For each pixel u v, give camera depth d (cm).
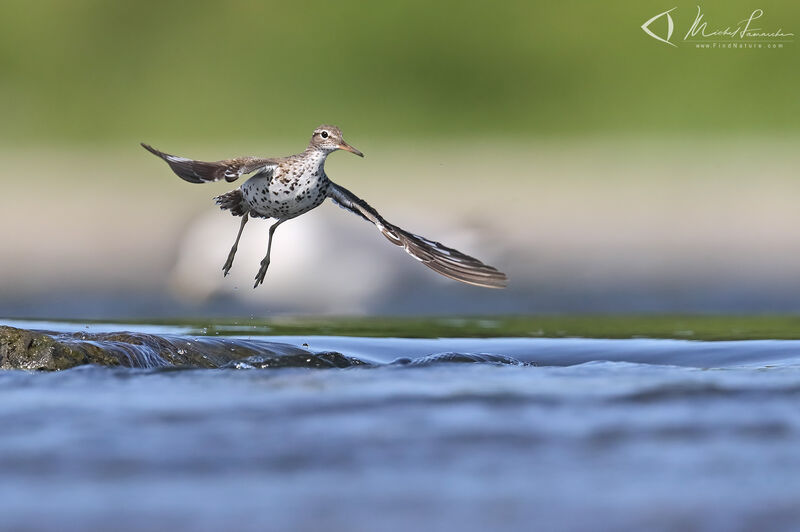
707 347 1111
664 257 1944
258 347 1000
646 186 2575
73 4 3312
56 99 3203
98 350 912
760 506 598
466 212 2250
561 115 3184
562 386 856
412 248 981
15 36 3269
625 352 1086
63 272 1853
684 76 3142
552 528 568
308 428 722
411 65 3266
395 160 2870
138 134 3105
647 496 611
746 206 2359
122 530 561
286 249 1864
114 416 743
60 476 632
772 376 904
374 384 855
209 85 3219
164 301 1670
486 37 3288
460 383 864
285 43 3278
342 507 593
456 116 3200
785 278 1770
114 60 3272
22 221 2270
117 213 2322
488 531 565
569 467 659
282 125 3138
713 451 688
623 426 739
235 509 588
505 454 677
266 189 1006
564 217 2267
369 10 3306
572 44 3247
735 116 3073
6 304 1614
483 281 959
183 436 704
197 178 846
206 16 3303
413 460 666
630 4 3234
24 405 768
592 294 1698
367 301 1684
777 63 3086
